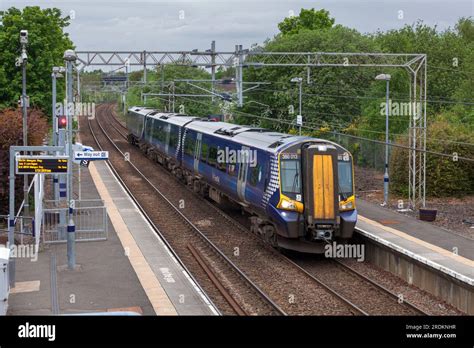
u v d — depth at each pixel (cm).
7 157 3105
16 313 1606
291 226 2264
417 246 2314
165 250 2308
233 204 3253
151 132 5362
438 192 3769
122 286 1858
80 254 2238
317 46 5947
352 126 5384
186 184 4156
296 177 2300
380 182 4203
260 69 6059
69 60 2130
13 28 4856
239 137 2925
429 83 6419
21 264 2103
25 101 2697
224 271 2183
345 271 2239
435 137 3831
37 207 2247
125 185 4003
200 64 4578
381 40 7294
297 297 1911
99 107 13875
